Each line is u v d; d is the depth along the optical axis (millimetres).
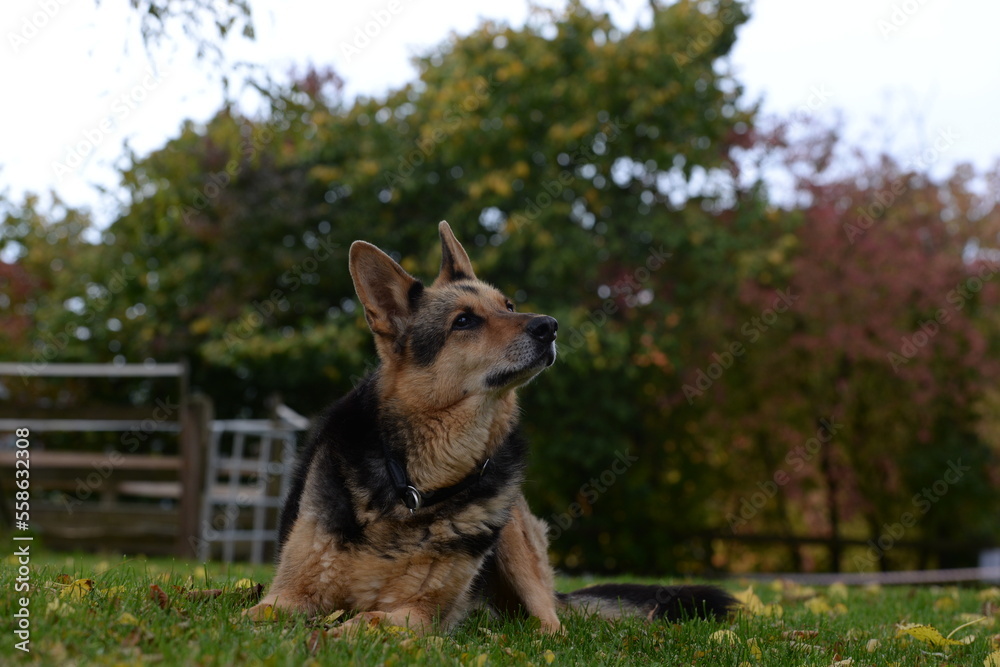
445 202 14172
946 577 14617
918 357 15062
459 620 4133
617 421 14633
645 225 13477
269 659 2709
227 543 12141
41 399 15336
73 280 15430
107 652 2738
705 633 4250
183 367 11211
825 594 7637
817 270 14609
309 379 14516
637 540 15758
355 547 3777
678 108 13453
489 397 4082
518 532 4609
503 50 13625
